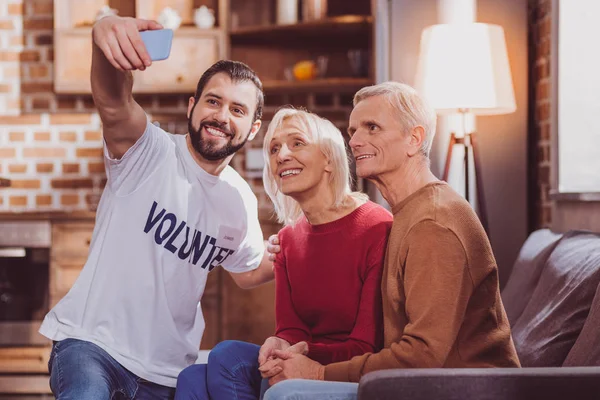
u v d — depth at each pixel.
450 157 3.76
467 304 1.71
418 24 4.02
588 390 1.50
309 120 2.04
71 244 4.52
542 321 2.28
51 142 5.16
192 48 4.92
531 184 4.12
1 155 5.15
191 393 1.98
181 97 5.10
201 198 2.16
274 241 2.15
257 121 2.22
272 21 5.16
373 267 1.92
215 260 2.24
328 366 1.74
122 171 2.08
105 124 2.00
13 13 5.16
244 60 5.12
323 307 1.98
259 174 5.03
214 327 4.46
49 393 4.51
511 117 3.96
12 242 4.51
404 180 1.88
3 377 4.51
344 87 4.85
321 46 5.11
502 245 3.95
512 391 1.49
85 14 5.11
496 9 3.98
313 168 2.01
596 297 2.01
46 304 4.54
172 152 2.15
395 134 1.86
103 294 2.07
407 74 4.02
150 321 2.09
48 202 5.14
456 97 3.39
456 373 1.50
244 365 2.00
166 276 2.11
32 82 5.16
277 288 2.12
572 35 3.37
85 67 4.96
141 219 2.09
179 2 5.12
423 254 1.68
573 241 2.51
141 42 1.67
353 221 1.99
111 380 1.99
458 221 1.71
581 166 3.37
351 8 5.05
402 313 1.77
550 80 3.79
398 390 1.48
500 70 3.45
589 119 3.36
